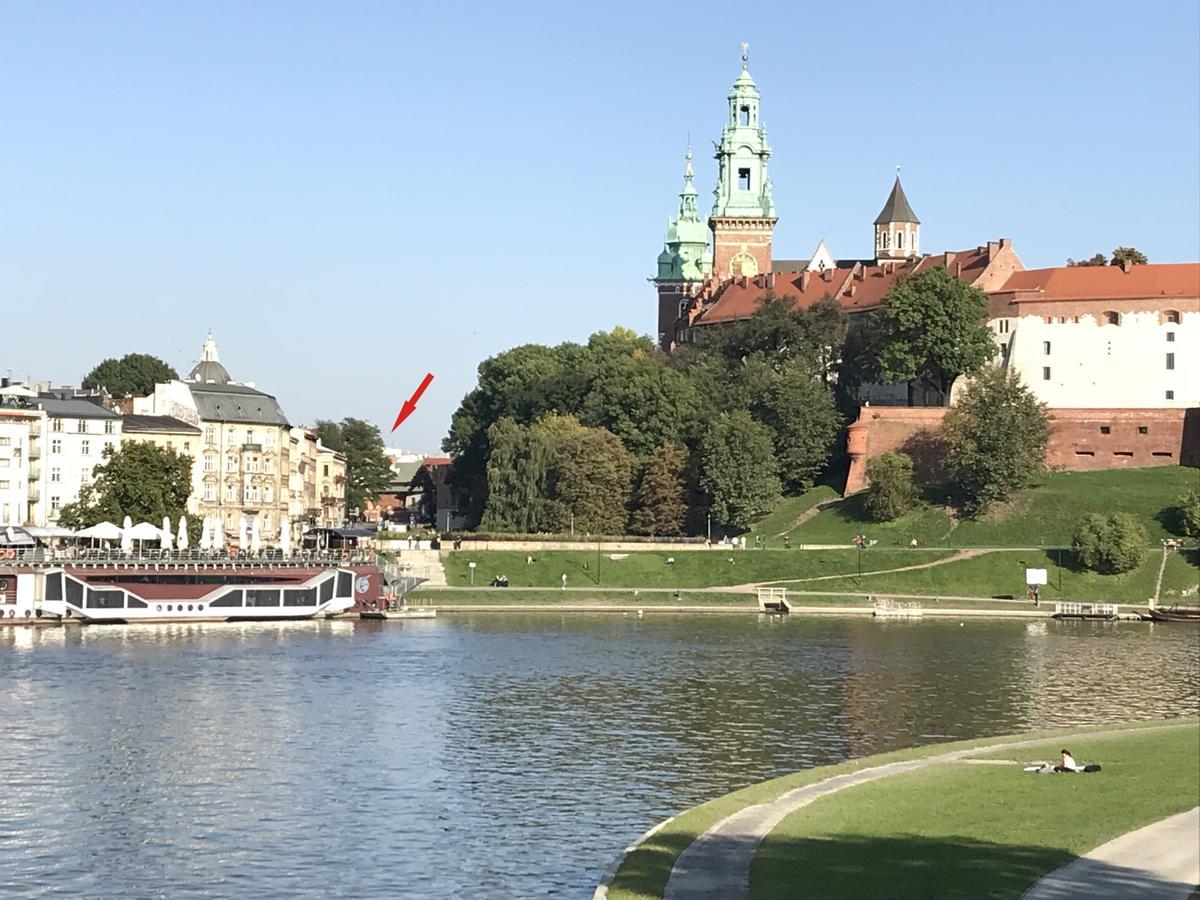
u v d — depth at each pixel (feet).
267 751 336.08
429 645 513.04
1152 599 655.35
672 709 394.11
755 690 425.69
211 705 388.78
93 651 479.82
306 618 589.73
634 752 339.36
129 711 378.12
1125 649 522.88
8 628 538.47
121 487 636.89
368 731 359.87
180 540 586.45
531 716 382.01
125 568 559.79
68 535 590.14
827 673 459.73
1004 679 450.30
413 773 316.81
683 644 526.57
